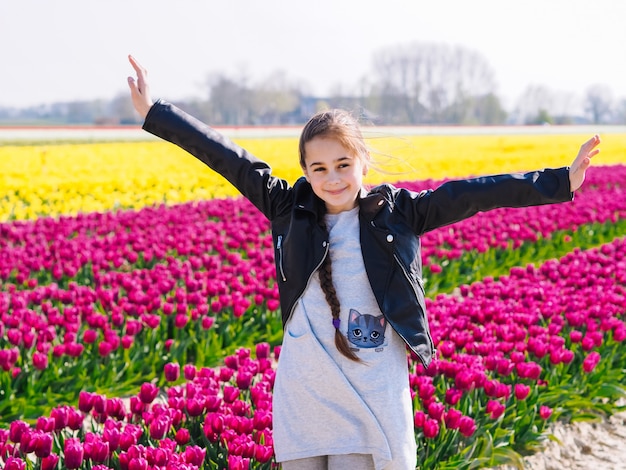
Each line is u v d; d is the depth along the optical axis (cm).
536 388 574
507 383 593
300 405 352
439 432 490
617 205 1440
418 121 10881
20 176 1891
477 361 574
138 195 1722
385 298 349
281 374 359
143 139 4294
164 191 1819
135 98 388
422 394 513
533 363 564
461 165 2652
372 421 343
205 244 1099
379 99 10769
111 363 664
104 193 1781
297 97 11319
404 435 346
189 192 1795
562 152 3216
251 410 515
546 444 567
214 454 455
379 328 353
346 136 347
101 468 396
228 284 878
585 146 335
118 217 1309
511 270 909
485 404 550
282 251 367
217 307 768
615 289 847
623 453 581
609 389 637
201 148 381
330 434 350
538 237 1235
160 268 904
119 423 491
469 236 1128
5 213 1478
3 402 598
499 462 518
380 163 384
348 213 363
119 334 714
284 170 2211
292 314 362
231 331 767
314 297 357
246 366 542
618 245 1108
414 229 361
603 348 688
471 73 11000
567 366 625
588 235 1344
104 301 772
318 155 350
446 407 534
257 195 378
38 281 985
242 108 10819
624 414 646
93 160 2527
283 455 352
